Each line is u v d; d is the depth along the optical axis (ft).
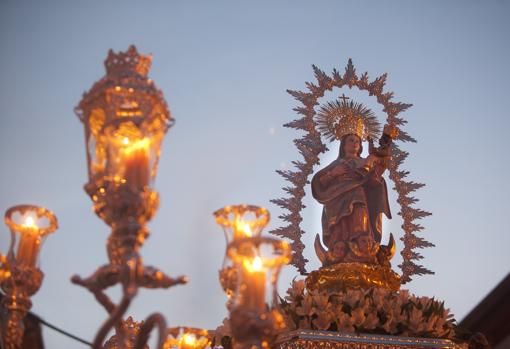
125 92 27.25
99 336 25.20
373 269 49.96
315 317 43.86
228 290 29.60
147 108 27.20
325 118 57.82
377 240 52.42
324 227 52.49
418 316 44.39
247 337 25.27
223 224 31.22
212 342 42.80
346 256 50.85
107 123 26.84
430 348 43.88
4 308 29.40
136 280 25.45
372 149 53.83
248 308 25.49
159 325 26.84
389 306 44.73
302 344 42.57
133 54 28.53
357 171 52.95
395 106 59.52
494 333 57.47
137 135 27.07
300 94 58.23
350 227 51.78
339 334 43.09
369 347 43.16
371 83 59.82
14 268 28.81
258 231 31.01
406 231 56.54
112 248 27.09
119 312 24.94
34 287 29.17
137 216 26.27
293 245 53.93
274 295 26.07
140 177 26.61
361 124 58.03
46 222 30.25
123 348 33.78
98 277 26.40
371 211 53.01
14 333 28.30
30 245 29.48
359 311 43.88
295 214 54.75
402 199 57.41
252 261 26.11
